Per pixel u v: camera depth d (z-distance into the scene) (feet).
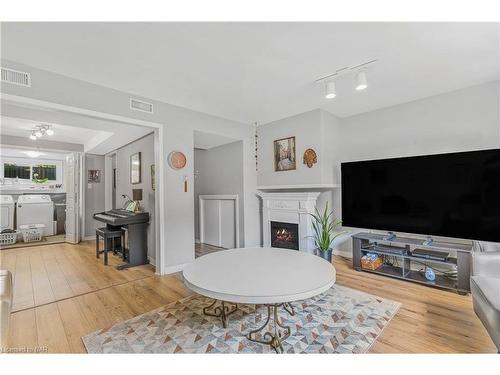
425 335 5.88
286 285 5.30
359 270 10.59
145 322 6.60
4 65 7.12
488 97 9.08
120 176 16.63
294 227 12.94
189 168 11.55
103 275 10.47
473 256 7.07
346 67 7.95
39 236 18.33
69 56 7.08
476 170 8.18
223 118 13.23
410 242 9.37
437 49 6.94
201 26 5.85
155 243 11.07
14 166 19.88
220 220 15.99
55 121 10.66
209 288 5.18
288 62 7.59
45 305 7.66
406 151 11.03
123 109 9.52
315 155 12.07
